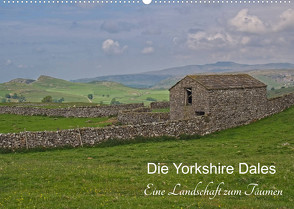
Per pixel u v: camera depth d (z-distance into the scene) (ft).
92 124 195.11
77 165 104.42
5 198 71.61
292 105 210.18
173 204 68.59
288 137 142.10
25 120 213.05
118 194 75.77
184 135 155.84
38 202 69.67
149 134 149.48
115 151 128.98
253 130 167.12
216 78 182.29
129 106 246.88
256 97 187.62
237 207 67.97
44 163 107.14
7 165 101.40
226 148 128.98
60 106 275.80
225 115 172.96
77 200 70.59
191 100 187.32
